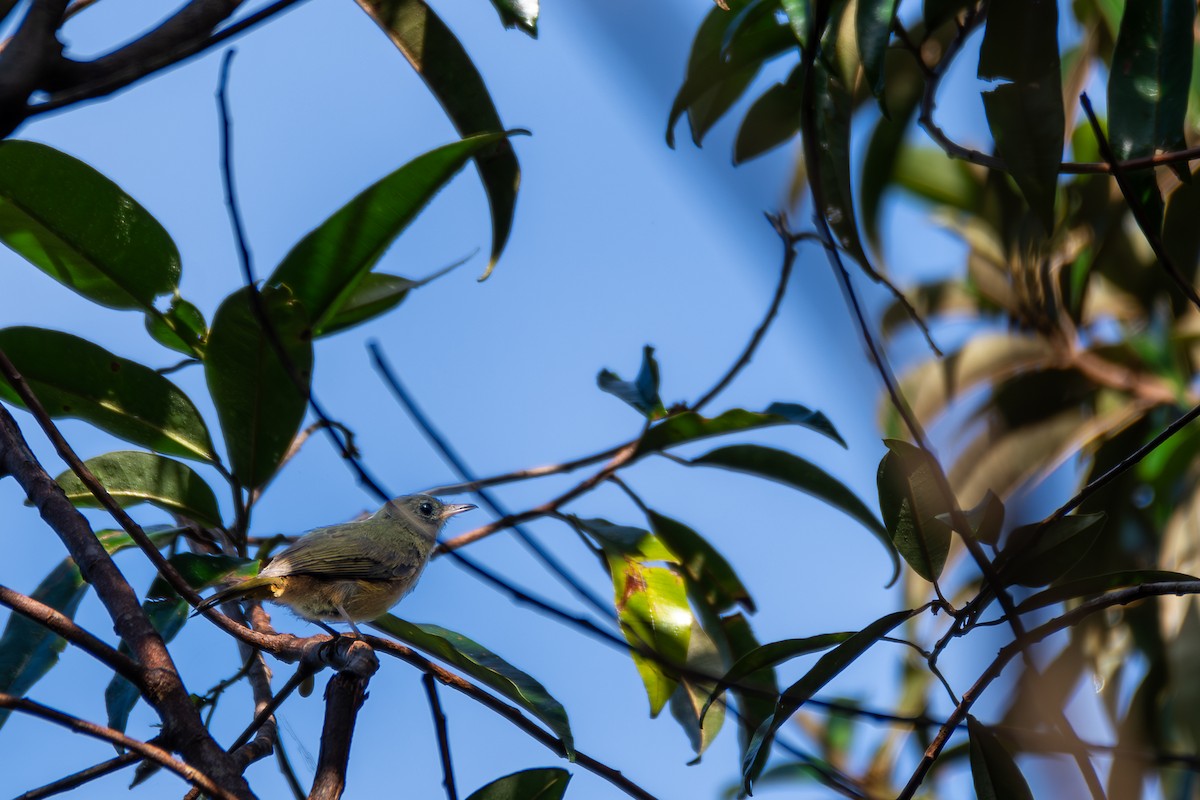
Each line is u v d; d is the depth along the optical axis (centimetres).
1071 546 654
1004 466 1084
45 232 721
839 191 699
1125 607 1057
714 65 898
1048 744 641
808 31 667
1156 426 1080
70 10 650
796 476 848
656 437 827
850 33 711
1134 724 1016
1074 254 1085
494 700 644
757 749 641
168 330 787
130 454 750
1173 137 688
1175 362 1080
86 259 738
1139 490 1080
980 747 654
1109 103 707
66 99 524
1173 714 984
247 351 705
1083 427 1087
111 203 722
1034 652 1015
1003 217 1137
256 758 596
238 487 749
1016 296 1135
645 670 797
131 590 586
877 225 996
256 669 725
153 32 571
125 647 729
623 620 806
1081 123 1105
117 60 554
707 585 892
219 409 725
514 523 622
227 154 575
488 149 764
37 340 729
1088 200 1080
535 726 649
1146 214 660
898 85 988
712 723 809
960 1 727
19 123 516
